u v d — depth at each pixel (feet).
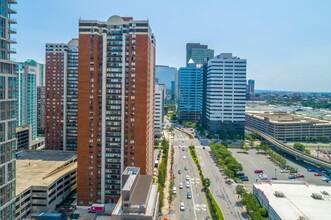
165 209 505.25
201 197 564.30
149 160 562.66
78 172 500.33
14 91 295.89
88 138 497.05
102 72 492.54
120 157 503.20
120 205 388.37
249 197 508.12
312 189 552.00
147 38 490.49
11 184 291.17
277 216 433.07
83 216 466.29
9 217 288.30
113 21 492.13
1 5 274.57
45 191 473.26
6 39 282.56
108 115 500.33
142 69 492.54
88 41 485.97
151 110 581.12
